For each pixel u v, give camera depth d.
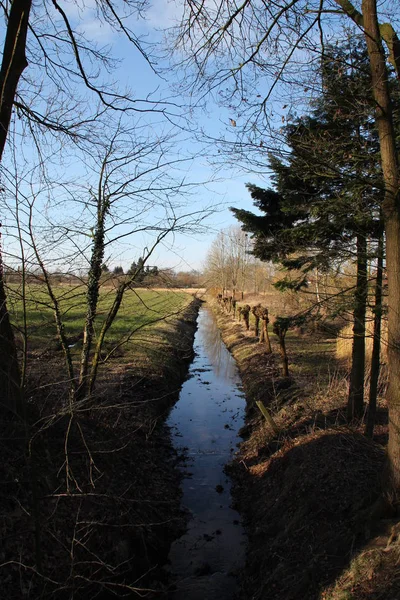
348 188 5.47
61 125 7.17
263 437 9.46
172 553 6.47
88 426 6.95
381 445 7.10
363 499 5.16
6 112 5.84
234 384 16.22
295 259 7.88
